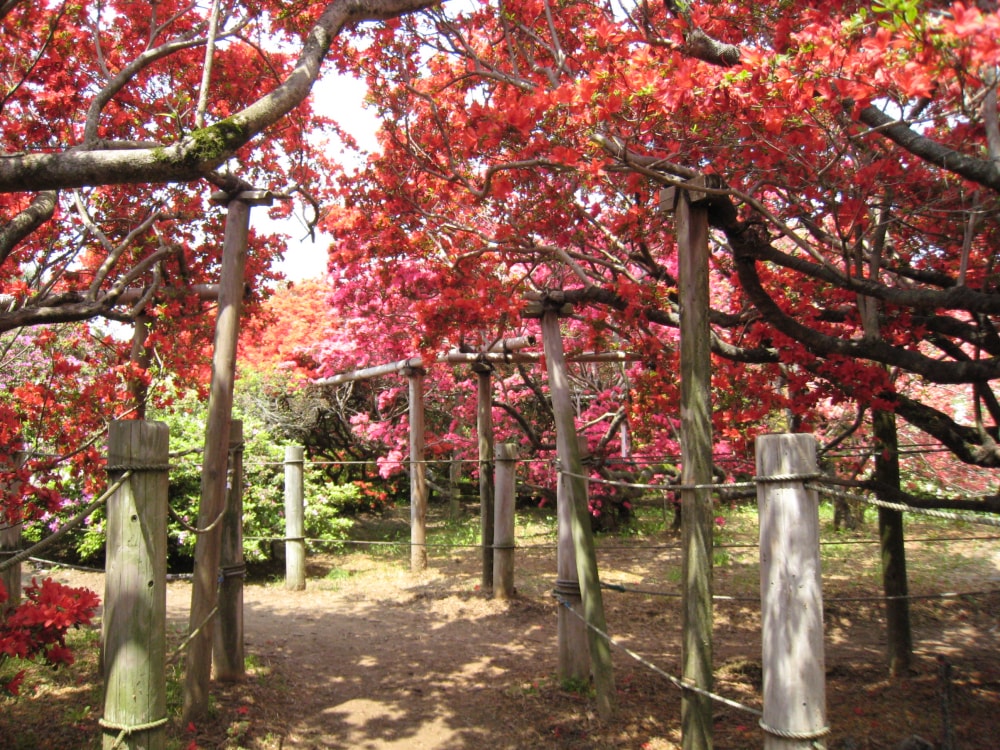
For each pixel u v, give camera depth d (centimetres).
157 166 253
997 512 400
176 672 468
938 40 222
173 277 577
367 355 1052
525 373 940
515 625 669
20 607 293
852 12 311
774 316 391
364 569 908
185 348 578
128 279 428
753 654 567
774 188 428
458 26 546
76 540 805
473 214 684
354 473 1303
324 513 953
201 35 527
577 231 526
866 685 496
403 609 729
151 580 294
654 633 628
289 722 436
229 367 431
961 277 339
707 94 318
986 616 684
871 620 678
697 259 359
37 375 489
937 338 467
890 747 390
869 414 718
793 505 236
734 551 958
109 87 342
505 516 751
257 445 906
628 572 853
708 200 357
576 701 467
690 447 354
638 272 698
